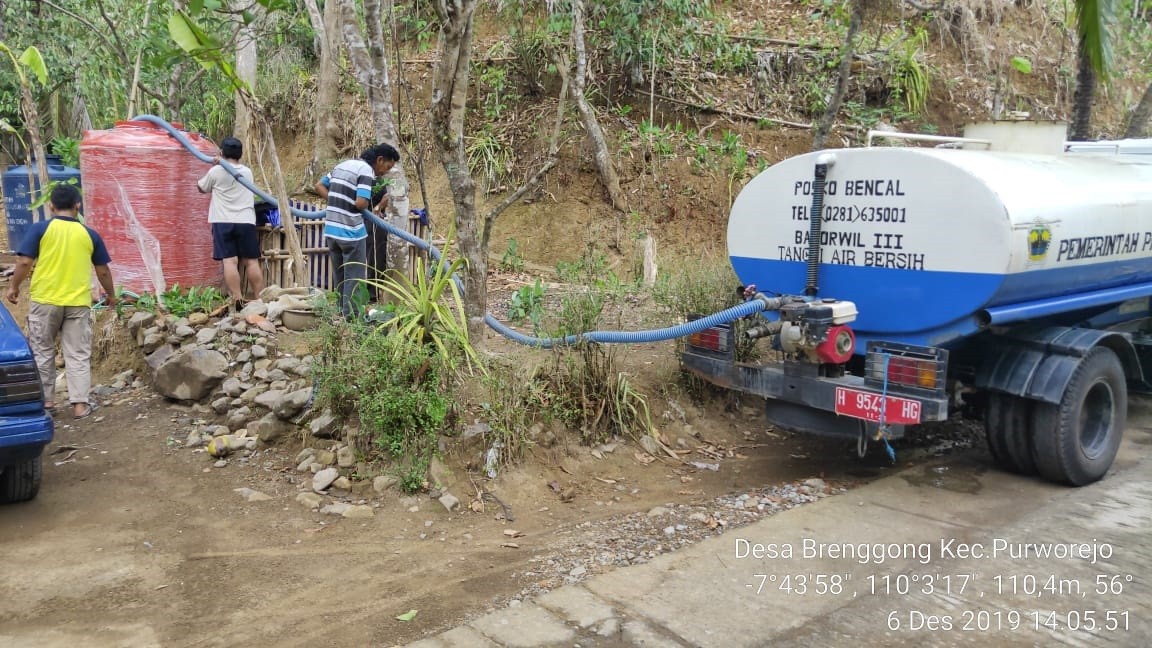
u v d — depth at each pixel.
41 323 6.70
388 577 4.55
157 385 7.00
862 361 6.34
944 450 6.98
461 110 6.27
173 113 12.24
